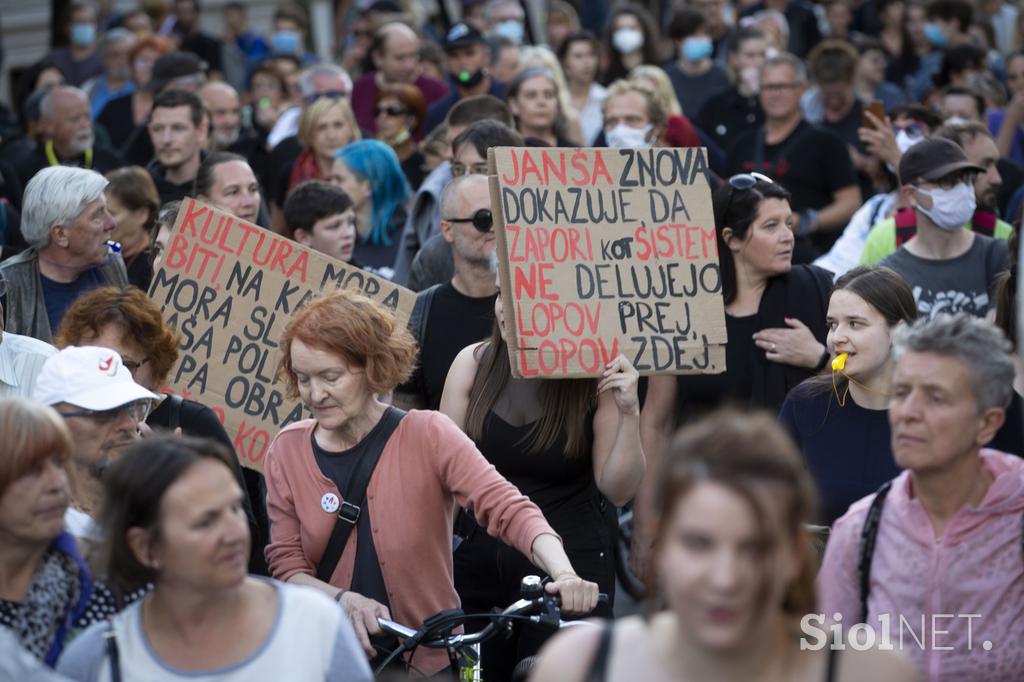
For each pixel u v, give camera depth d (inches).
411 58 786.8
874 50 871.1
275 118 853.2
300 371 294.7
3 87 1221.7
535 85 640.4
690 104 872.3
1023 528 240.4
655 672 187.6
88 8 976.3
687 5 982.4
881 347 325.1
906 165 436.5
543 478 341.7
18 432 229.1
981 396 235.8
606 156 349.1
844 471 326.6
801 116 650.2
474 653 281.3
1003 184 607.8
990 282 439.5
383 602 301.1
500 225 341.1
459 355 354.9
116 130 802.8
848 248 525.0
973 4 1051.9
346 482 301.6
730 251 405.4
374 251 559.5
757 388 397.1
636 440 334.0
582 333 339.3
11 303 404.5
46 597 238.5
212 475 216.5
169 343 318.3
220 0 1264.8
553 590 273.6
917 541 244.2
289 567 303.9
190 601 217.5
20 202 635.5
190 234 384.8
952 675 241.0
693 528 175.8
